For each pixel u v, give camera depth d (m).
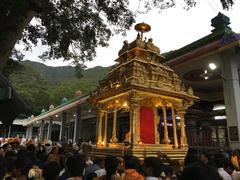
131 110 7.48
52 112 33.28
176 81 8.91
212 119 19.83
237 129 11.04
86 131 34.47
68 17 10.62
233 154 8.58
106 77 9.73
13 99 5.18
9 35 6.14
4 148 10.38
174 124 8.89
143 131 8.45
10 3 5.76
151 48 9.27
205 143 14.72
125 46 9.59
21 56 12.29
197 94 19.31
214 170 2.34
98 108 9.77
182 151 8.17
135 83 7.22
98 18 11.79
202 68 14.31
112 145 8.91
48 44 11.41
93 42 12.15
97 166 5.82
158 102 8.98
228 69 11.94
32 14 7.12
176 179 5.84
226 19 12.03
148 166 3.82
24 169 4.62
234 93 11.46
